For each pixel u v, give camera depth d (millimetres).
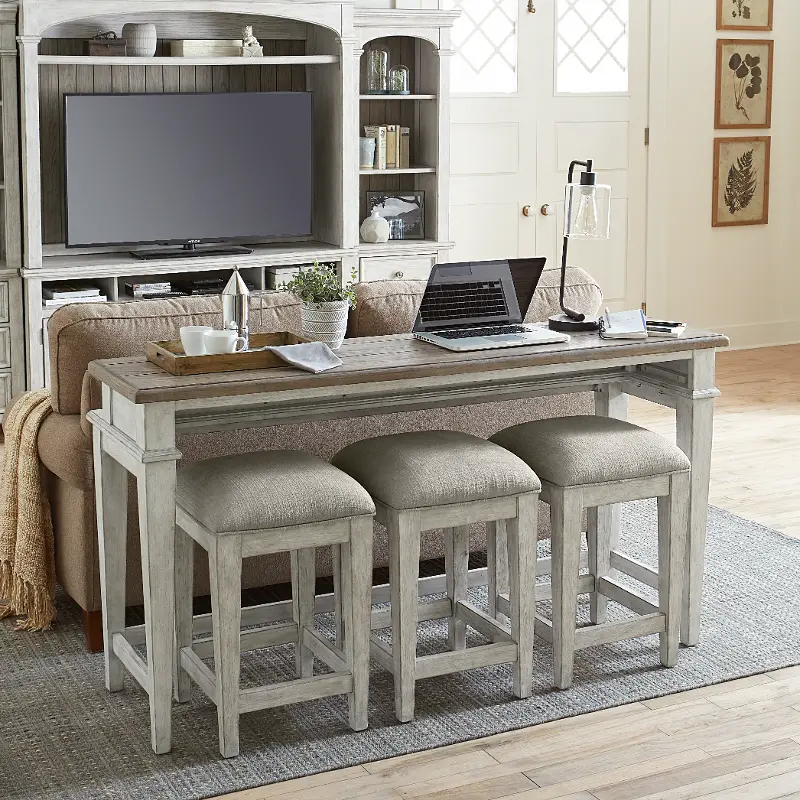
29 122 5746
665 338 3314
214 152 6543
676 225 7824
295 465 2914
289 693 2902
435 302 3293
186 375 2877
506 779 2787
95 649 3496
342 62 6426
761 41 7816
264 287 6535
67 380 3424
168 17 6457
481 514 2996
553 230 7535
